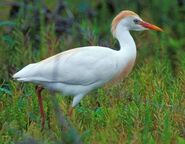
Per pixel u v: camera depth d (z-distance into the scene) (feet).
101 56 43.98
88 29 51.70
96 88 44.68
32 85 45.93
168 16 63.72
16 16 62.95
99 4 66.28
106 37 58.44
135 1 64.49
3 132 40.63
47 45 51.93
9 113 42.91
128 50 44.68
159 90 45.19
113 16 63.82
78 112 43.70
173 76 52.21
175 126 41.04
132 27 45.32
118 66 44.27
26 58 50.72
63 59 43.50
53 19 62.28
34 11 60.29
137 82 47.39
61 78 43.27
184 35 62.49
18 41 51.70
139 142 37.91
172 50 58.95
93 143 38.04
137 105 43.32
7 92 45.27
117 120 41.50
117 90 46.09
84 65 43.57
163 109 42.11
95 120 42.29
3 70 50.96
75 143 35.88
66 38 61.11
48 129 41.52
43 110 43.09
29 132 40.11
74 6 66.49
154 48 55.98
